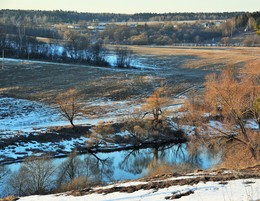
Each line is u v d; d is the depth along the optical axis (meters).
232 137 32.41
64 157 47.28
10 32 150.75
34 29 186.38
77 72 100.69
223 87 31.78
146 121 56.59
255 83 32.75
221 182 13.48
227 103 31.69
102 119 62.09
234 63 111.75
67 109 64.25
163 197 12.62
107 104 72.06
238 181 13.30
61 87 82.62
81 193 15.70
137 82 89.56
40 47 125.19
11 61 112.31
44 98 73.19
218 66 109.44
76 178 31.27
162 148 51.31
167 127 55.41
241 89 31.67
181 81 90.75
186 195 12.45
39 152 47.88
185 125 52.91
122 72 102.50
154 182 15.47
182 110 56.38
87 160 40.69
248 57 123.19
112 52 134.38
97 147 51.16
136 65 116.12
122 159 46.38
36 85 83.56
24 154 46.91
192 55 133.62
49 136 52.50
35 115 63.69
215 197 11.52
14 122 59.41
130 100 75.75
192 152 37.34
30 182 30.39
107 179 35.09
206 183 13.70
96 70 104.62
